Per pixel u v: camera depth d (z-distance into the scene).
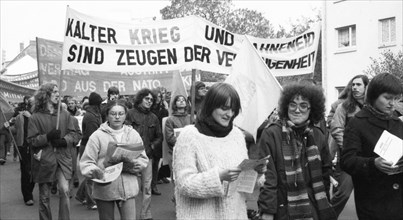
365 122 3.67
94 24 7.23
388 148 3.37
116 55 7.38
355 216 7.11
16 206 8.41
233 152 3.15
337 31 23.77
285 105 3.65
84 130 7.87
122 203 4.98
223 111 3.12
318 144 3.65
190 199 3.07
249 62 6.15
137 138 5.19
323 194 3.54
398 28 21.00
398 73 18.19
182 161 3.06
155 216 7.44
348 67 23.14
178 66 7.59
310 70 8.72
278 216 3.49
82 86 8.86
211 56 7.72
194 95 7.38
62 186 6.02
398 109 4.81
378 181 3.55
